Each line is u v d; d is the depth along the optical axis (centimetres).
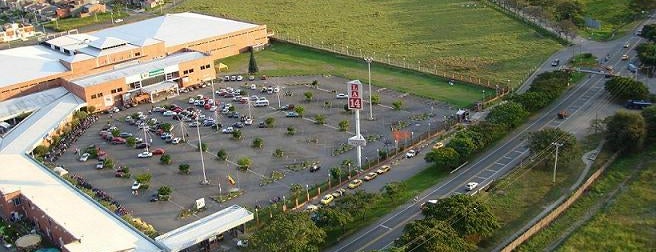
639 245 10706
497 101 17950
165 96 19975
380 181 13575
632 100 16850
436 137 15738
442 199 11269
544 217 11600
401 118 17262
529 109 16600
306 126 17000
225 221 11512
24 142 16025
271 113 18088
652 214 11669
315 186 13488
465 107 17762
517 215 11881
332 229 11544
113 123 17950
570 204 12219
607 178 13212
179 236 11062
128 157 15525
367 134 16262
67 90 19712
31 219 12688
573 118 16375
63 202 12444
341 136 16200
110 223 11638
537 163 13788
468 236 10581
